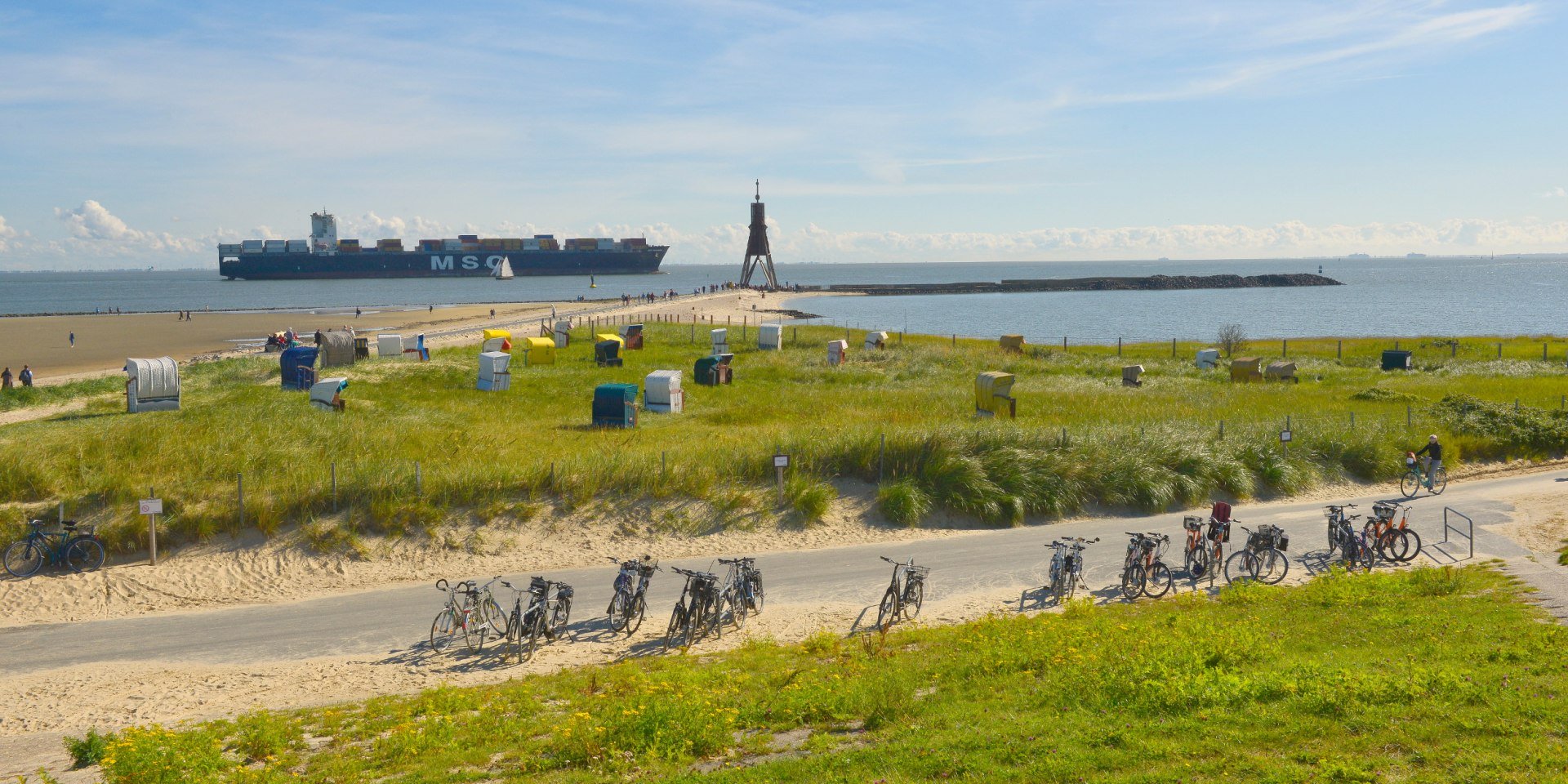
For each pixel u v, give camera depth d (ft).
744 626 59.36
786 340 276.82
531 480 81.92
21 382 189.57
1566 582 60.39
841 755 31.48
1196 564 66.90
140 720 44.75
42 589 65.92
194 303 643.86
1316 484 96.17
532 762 33.42
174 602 65.41
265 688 49.88
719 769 31.86
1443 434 108.58
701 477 84.94
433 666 53.16
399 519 76.02
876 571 70.90
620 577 58.80
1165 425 105.81
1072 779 28.45
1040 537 79.51
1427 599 56.54
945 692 40.65
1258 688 36.45
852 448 91.86
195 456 85.25
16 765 38.29
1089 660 42.78
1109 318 488.85
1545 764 27.43
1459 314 504.02
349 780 32.78
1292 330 407.03
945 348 245.45
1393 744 30.07
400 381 167.63
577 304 511.81
